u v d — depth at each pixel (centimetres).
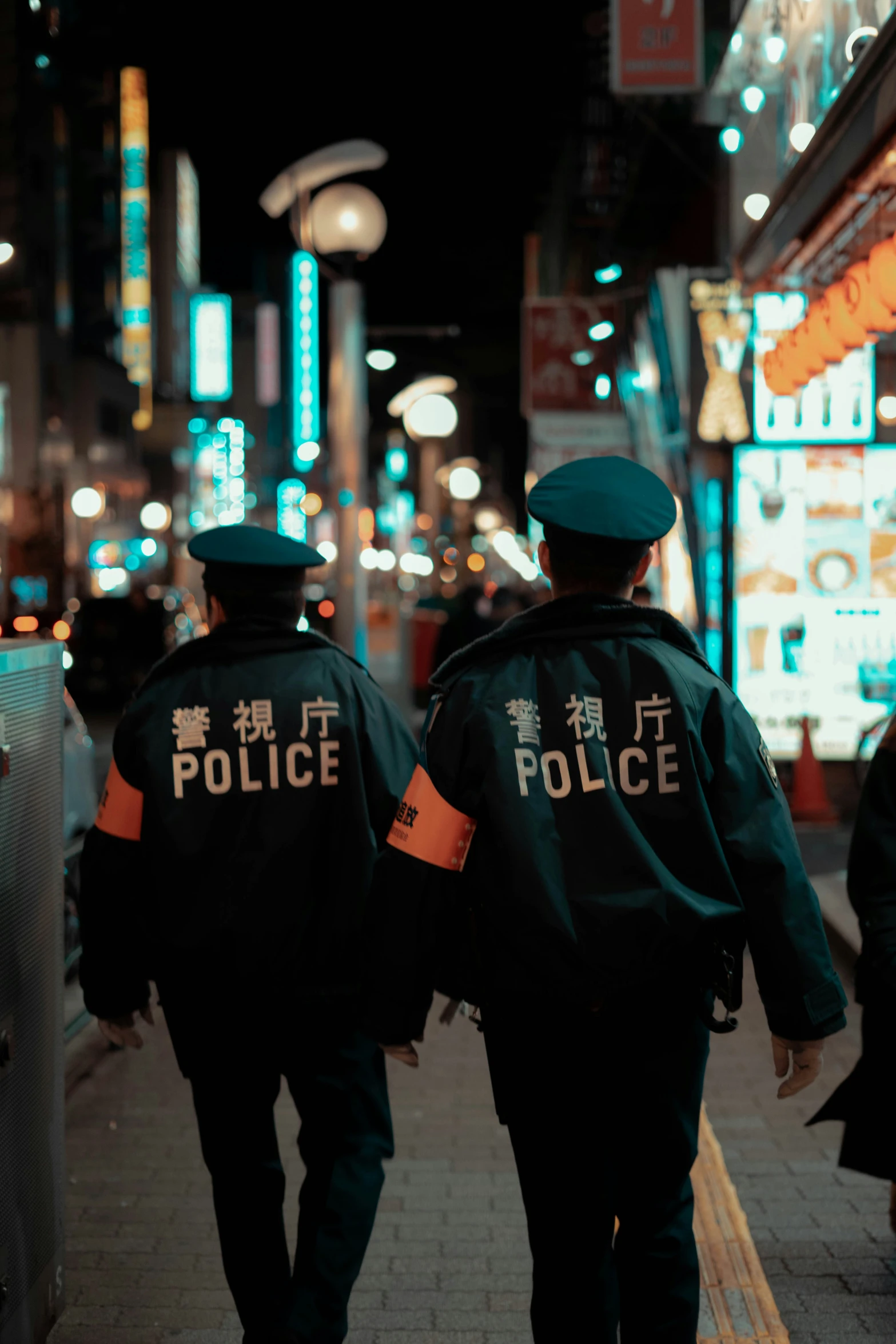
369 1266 399
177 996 304
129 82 5400
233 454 5812
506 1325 361
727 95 1255
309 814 301
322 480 4841
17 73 4341
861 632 1259
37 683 305
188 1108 553
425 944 264
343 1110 311
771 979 250
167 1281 392
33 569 3766
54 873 318
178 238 6041
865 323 783
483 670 266
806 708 1269
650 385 1448
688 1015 259
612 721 257
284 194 1095
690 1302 263
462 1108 548
